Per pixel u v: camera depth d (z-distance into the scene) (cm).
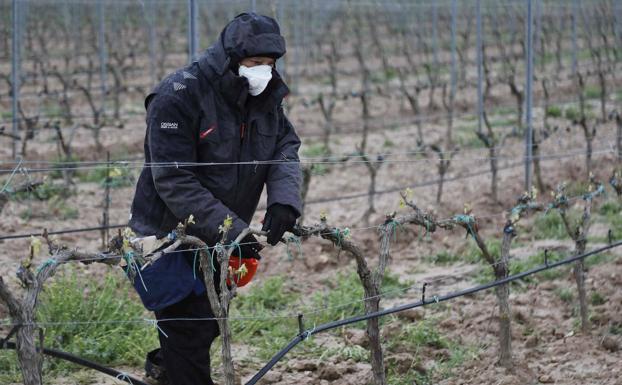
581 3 2556
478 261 915
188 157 488
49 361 634
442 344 700
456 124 1727
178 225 458
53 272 421
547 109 1641
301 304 796
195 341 517
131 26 2833
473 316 759
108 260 447
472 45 3005
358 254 539
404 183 1245
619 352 689
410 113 1853
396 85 2323
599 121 1620
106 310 695
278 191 504
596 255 889
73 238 956
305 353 688
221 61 483
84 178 1250
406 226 976
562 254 894
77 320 677
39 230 967
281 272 877
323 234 527
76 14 2383
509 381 627
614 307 762
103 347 657
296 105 2002
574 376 647
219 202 484
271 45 480
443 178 1155
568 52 2709
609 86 2081
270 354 677
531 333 727
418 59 2820
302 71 2553
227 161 496
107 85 2209
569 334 719
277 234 498
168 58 2686
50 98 1958
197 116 486
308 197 1178
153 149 485
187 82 485
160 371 589
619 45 2206
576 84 1891
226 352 476
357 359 672
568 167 1251
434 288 838
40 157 1322
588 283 824
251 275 534
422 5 2789
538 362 675
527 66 1123
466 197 1137
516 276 637
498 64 2655
